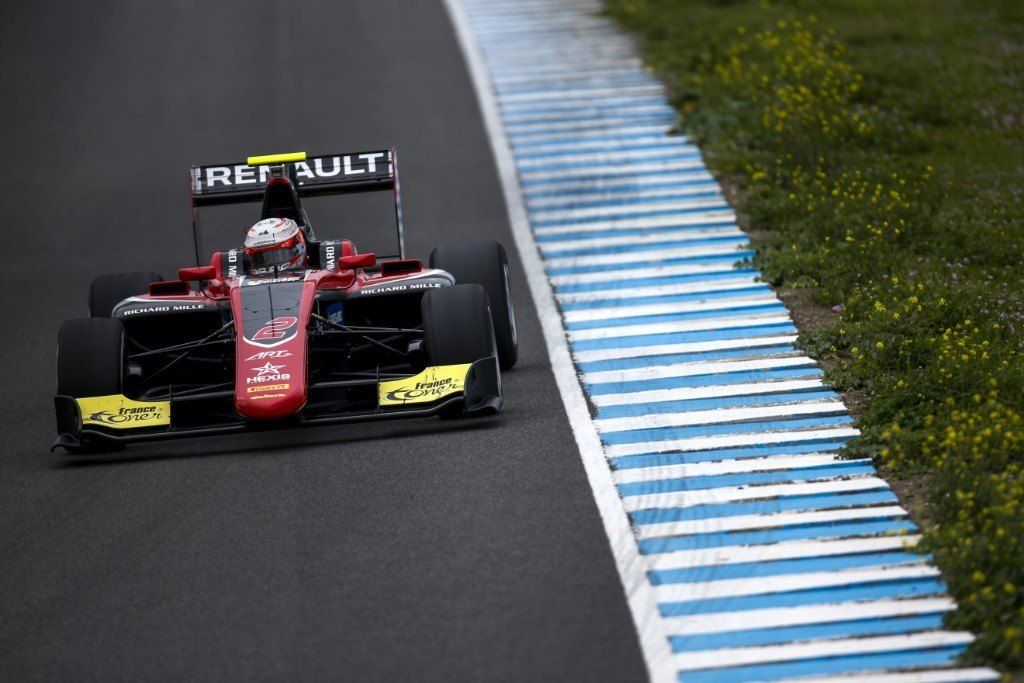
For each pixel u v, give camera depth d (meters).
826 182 53.44
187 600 25.69
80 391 32.66
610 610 24.39
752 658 22.78
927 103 64.56
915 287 40.44
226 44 85.81
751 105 65.06
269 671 23.11
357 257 35.12
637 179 58.34
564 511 28.48
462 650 23.33
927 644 23.08
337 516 28.83
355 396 36.19
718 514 28.25
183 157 65.50
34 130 71.00
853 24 81.12
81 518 29.73
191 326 36.38
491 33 85.38
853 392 35.12
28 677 23.45
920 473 29.75
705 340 40.16
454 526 28.02
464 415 33.00
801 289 44.19
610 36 82.81
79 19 93.56
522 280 47.41
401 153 64.12
